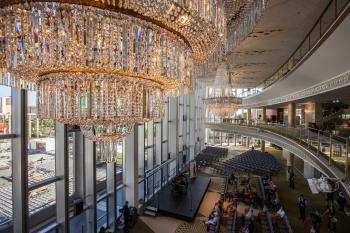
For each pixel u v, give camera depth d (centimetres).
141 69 160
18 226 532
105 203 888
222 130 2534
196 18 155
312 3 700
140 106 193
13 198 536
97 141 231
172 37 176
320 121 1709
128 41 152
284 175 1759
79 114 174
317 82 970
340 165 716
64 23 140
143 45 157
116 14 146
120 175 991
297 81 1148
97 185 855
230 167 1744
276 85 1481
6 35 145
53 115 180
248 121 2255
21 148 526
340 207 1084
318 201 1215
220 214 965
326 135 850
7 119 524
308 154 1013
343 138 705
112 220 908
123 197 995
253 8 351
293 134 1270
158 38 166
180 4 138
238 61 1399
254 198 1138
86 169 774
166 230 908
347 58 643
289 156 1598
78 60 145
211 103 1088
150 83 200
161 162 1358
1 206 525
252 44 1078
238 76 1939
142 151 1120
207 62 295
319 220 867
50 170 630
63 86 175
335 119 2002
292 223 970
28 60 145
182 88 254
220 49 267
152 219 996
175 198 1175
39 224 608
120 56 151
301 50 1101
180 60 191
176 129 1565
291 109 1697
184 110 1894
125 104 183
